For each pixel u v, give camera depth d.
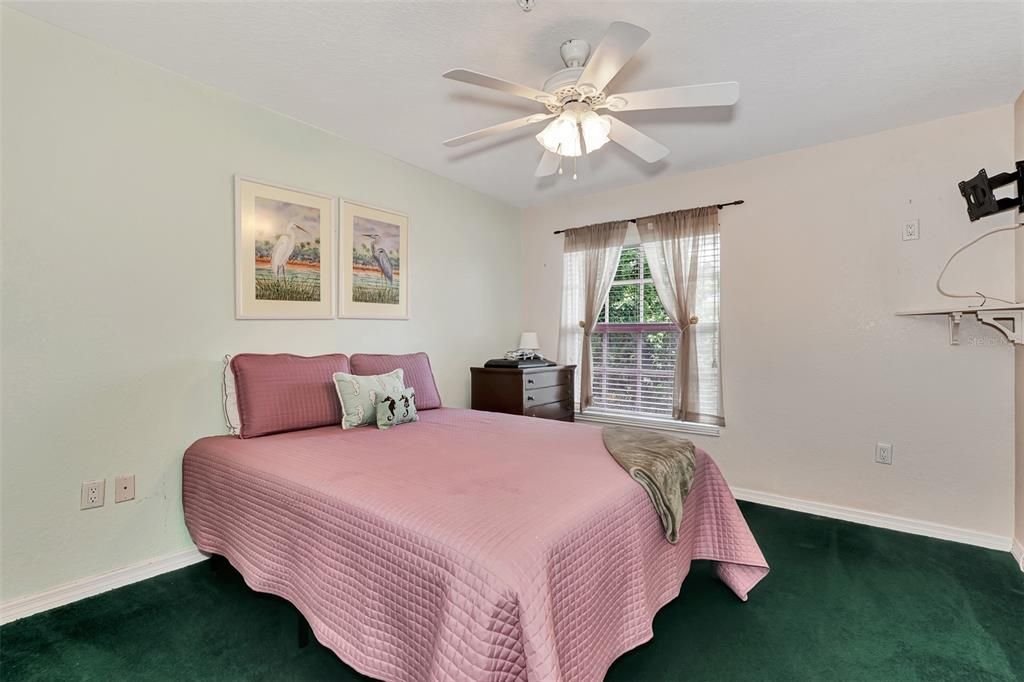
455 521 1.20
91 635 1.66
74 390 1.89
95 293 1.94
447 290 3.65
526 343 3.93
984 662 1.54
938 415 2.57
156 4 1.69
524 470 1.65
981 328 2.46
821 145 2.90
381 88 2.29
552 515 1.26
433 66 2.10
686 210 3.39
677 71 2.09
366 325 3.04
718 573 2.07
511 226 4.32
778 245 3.06
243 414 2.19
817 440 2.93
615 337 3.86
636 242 3.70
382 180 3.12
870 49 1.94
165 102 2.14
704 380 3.34
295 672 1.48
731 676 1.47
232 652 1.57
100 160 1.95
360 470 1.64
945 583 2.05
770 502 3.08
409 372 2.97
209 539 1.98
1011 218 2.38
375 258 3.08
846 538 2.55
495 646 0.96
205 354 2.28
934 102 2.38
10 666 1.49
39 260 1.80
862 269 2.78
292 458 1.82
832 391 2.88
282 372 2.34
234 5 1.70
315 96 2.38
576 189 3.85
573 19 1.76
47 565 1.82
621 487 1.54
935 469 2.58
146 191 2.08
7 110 1.73
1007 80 2.17
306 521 1.49
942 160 2.55
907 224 2.65
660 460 1.77
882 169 2.72
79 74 1.89
